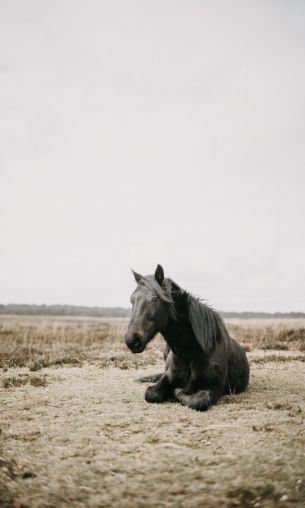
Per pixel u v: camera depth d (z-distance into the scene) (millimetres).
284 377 7020
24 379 6980
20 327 23141
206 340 5102
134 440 3723
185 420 4324
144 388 6137
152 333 4809
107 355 10609
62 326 25188
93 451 3449
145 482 2887
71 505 2611
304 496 2650
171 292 5113
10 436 3861
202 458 3238
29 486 2840
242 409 4805
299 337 16391
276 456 3186
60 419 4430
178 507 2570
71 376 7297
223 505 2580
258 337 16500
